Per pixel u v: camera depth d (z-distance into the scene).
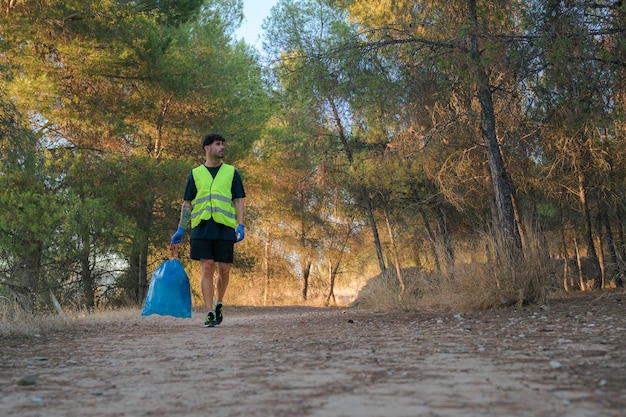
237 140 17.56
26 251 10.70
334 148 16.84
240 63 17.20
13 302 8.18
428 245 15.62
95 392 2.37
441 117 9.70
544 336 3.85
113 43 12.62
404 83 8.80
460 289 7.34
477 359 2.94
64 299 14.49
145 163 13.49
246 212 21.33
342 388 2.31
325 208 24.73
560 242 17.09
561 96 8.04
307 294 29.39
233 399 2.18
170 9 14.09
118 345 4.30
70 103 13.04
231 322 7.54
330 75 8.73
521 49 7.82
